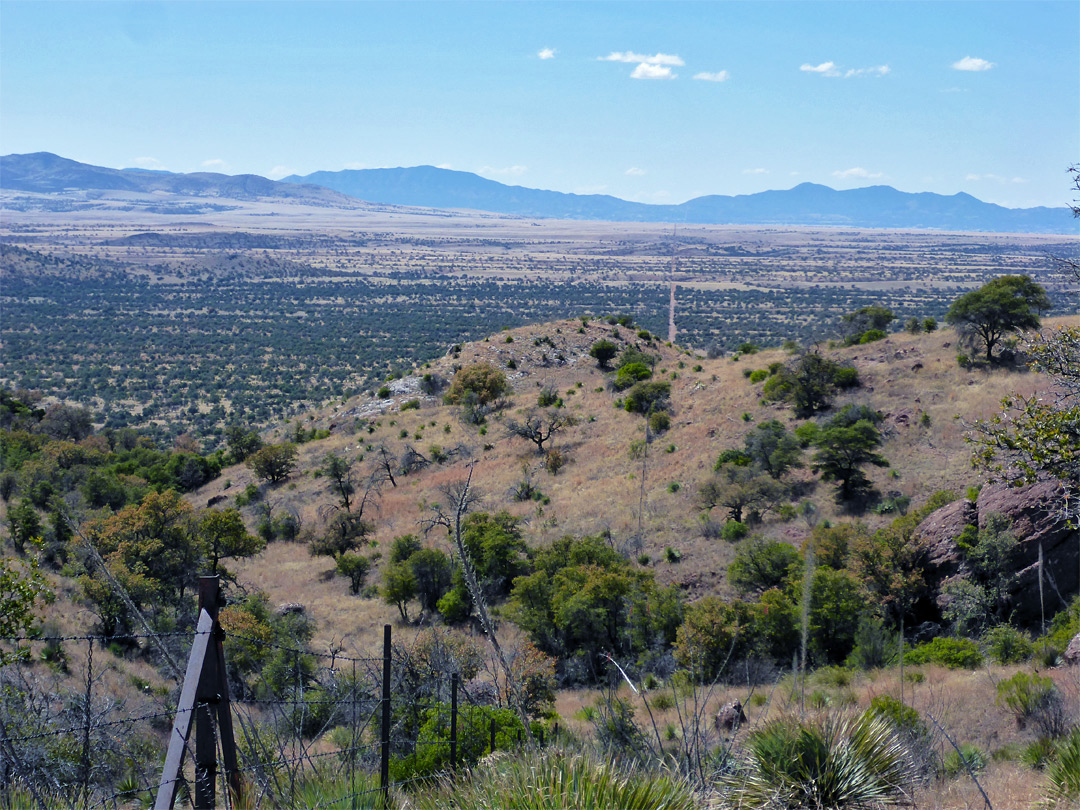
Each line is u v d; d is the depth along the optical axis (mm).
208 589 5004
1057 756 7949
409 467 58469
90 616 25000
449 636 12398
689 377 64375
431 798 6031
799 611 22156
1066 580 21125
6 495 45375
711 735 8328
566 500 44250
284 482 61375
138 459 67375
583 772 5203
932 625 22406
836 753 6383
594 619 24734
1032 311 45156
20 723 6727
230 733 4988
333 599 36219
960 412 39781
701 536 35344
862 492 35719
